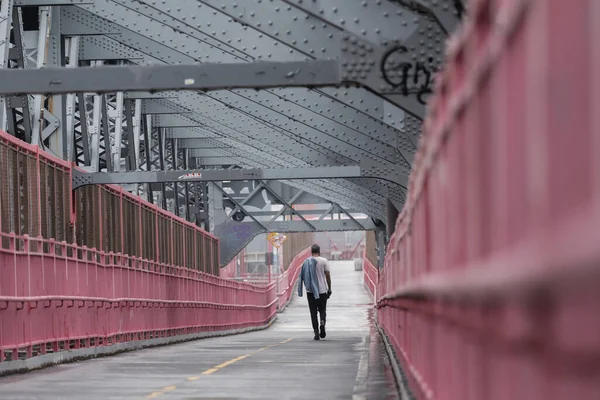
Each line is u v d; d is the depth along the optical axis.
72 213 39.22
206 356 34.41
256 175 47.19
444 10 19.88
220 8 24.12
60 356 32.25
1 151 29.39
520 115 4.24
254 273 142.75
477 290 5.58
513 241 4.53
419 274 13.77
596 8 2.94
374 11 21.48
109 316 42.06
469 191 6.73
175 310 57.75
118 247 47.38
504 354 4.80
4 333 26.50
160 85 20.56
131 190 61.56
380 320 59.19
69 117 42.38
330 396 17.72
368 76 21.39
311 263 48.62
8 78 20.61
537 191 3.73
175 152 70.81
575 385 3.05
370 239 140.00
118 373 25.47
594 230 2.79
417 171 13.41
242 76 20.70
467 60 6.77
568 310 3.04
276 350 38.44
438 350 10.93
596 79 2.97
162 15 34.16
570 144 3.26
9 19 34.12
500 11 4.51
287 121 42.25
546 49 3.52
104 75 20.61
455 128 7.75
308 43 23.88
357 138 38.56
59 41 43.06
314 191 68.31
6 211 29.20
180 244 66.44
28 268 30.84
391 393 17.98
